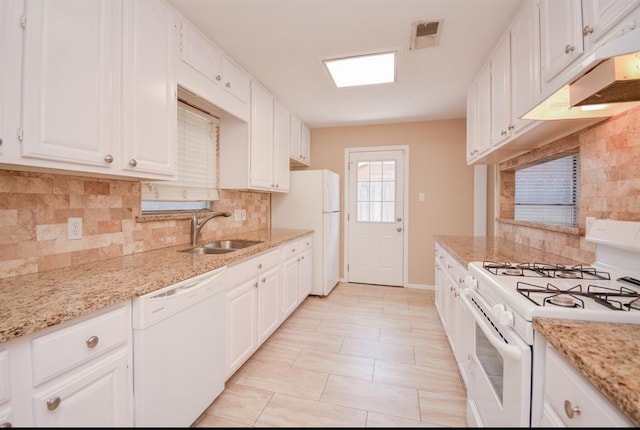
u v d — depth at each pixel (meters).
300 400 1.67
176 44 1.69
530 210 2.64
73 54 1.12
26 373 0.79
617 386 0.54
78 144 1.14
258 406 1.62
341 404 1.64
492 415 1.10
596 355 0.65
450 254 2.19
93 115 1.20
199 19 1.79
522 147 2.05
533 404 0.85
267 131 2.88
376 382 1.84
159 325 1.18
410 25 1.85
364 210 4.20
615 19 0.93
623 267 1.28
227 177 2.59
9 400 0.77
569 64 1.18
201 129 2.41
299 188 3.63
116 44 1.30
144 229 1.84
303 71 2.49
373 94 3.00
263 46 2.10
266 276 2.27
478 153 2.50
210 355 1.52
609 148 1.37
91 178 1.49
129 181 1.72
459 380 1.85
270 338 2.44
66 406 0.88
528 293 1.01
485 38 1.98
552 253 1.92
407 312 3.04
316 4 1.67
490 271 1.36
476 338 1.34
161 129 1.56
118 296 1.01
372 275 4.17
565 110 1.30
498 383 1.08
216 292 1.56
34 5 1.00
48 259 1.32
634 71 0.85
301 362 2.07
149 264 1.49
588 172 1.52
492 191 3.63
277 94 3.00
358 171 4.21
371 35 1.97
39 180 1.27
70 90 1.11
